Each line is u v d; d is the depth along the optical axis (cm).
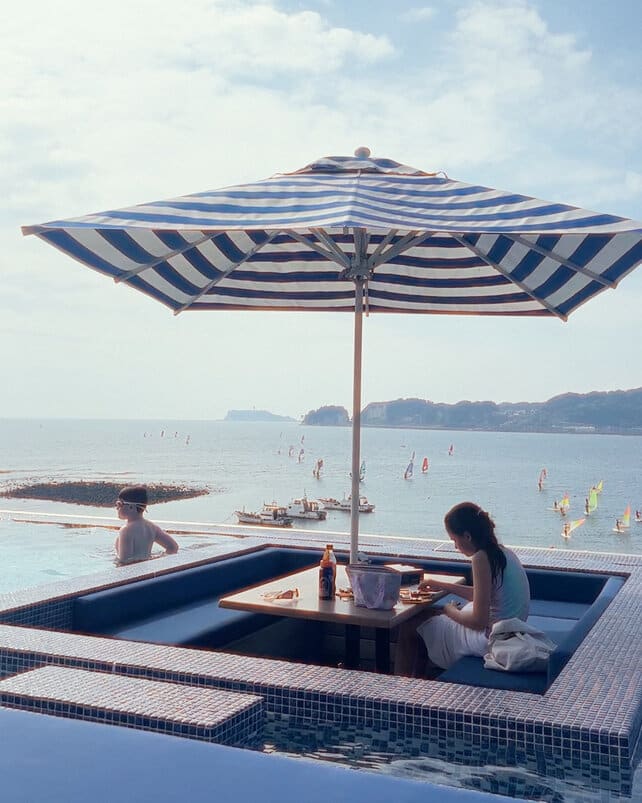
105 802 145
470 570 541
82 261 404
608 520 9938
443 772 262
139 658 332
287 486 12300
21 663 340
